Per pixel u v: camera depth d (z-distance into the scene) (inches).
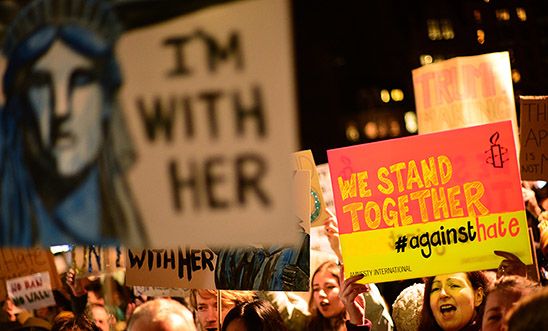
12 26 129.6
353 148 225.1
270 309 215.6
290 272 223.1
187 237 125.8
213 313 252.2
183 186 125.7
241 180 123.8
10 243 129.9
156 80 125.7
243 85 122.3
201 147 124.8
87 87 128.1
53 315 310.5
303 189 211.8
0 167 131.0
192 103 124.6
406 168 223.8
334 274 255.6
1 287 294.8
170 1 124.9
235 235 124.1
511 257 219.5
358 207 225.0
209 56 123.7
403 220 223.3
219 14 123.0
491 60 282.0
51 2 128.3
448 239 221.8
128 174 127.2
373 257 223.9
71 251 297.7
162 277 232.2
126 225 127.5
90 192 128.3
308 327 263.4
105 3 127.0
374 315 242.1
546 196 278.4
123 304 301.0
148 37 125.6
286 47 120.2
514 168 220.8
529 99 239.5
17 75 130.0
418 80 292.2
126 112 126.7
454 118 285.3
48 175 129.4
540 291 117.3
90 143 128.3
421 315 226.4
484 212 221.1
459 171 222.4
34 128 129.6
